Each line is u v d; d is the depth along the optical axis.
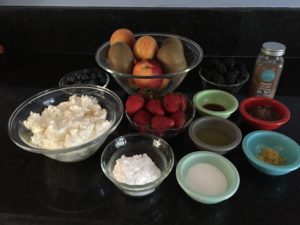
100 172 0.65
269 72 0.76
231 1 0.94
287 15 0.92
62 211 0.57
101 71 0.91
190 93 0.88
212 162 0.61
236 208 0.57
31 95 0.89
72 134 0.60
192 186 0.57
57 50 1.09
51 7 0.98
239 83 0.81
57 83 0.94
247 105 0.76
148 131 0.67
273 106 0.75
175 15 0.95
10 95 0.89
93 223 0.55
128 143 0.66
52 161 0.67
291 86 0.89
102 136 0.60
